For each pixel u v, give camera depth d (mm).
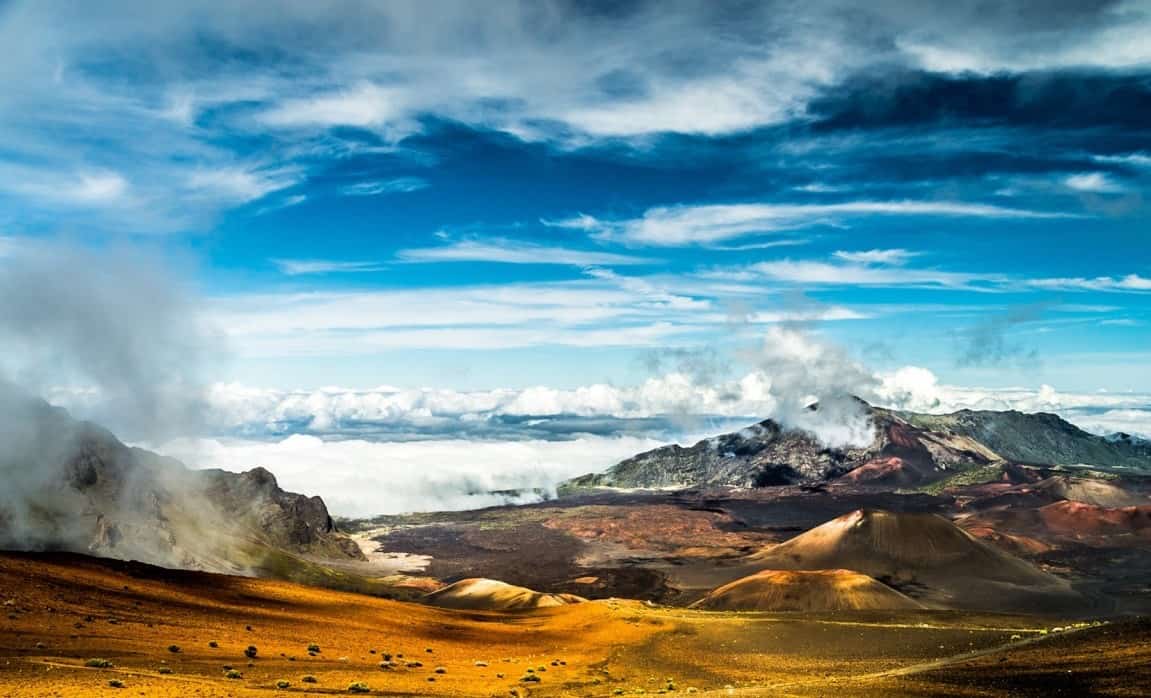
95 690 59594
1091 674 75625
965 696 72500
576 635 160750
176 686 65000
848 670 116500
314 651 102000
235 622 120812
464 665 112250
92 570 142750
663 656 138000
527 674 106125
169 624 108188
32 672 64938
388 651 116625
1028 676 78750
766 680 110812
